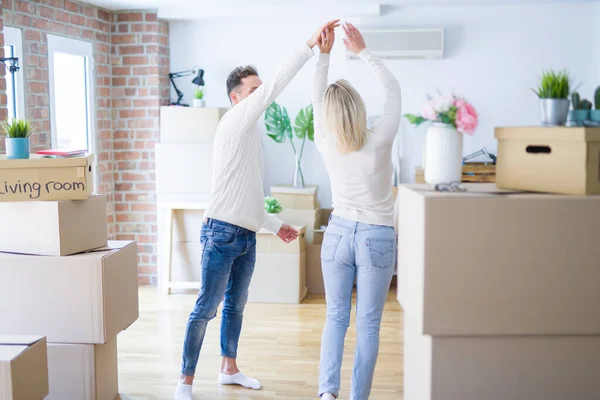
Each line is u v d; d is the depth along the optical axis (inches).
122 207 234.5
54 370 116.6
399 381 142.1
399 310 199.8
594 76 225.8
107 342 123.0
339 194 111.2
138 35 228.4
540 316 76.6
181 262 222.5
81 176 115.0
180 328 181.0
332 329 113.9
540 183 80.4
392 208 111.7
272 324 185.8
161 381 142.4
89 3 213.2
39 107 189.0
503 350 78.2
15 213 115.6
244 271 134.3
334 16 233.1
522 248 75.9
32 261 114.8
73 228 117.2
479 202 75.3
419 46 227.1
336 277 112.3
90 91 217.2
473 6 228.4
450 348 78.2
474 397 78.7
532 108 229.8
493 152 232.5
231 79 131.5
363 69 234.4
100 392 120.5
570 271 76.1
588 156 76.4
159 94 231.0
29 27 183.0
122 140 232.4
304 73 237.5
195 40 240.7
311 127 226.8
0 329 116.6
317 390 138.1
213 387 139.3
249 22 238.4
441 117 83.3
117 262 121.0
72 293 115.0
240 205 124.3
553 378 78.3
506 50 229.1
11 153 117.3
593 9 224.1
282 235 135.9
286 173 241.4
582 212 75.2
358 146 106.9
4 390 90.0
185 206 217.3
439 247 75.8
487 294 76.4
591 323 76.6
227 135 122.9
